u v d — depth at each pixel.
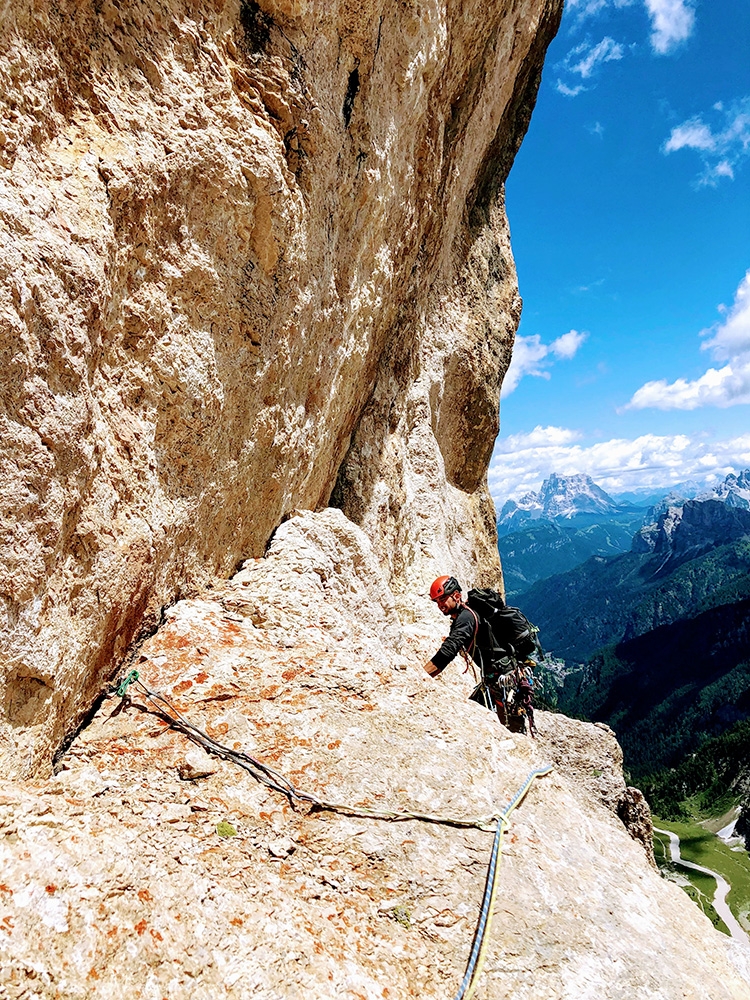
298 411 6.59
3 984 2.03
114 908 2.49
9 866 2.38
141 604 4.15
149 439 4.11
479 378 14.88
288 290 5.53
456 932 3.33
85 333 3.16
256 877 3.13
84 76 3.47
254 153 4.73
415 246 10.05
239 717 4.01
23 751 2.98
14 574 2.77
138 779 3.44
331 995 2.70
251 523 6.03
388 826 3.72
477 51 10.23
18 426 2.78
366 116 6.78
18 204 2.82
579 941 3.54
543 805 4.48
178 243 4.23
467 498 16.34
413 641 9.34
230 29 4.67
